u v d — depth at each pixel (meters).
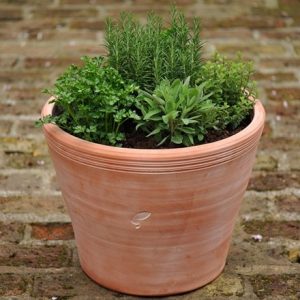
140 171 1.65
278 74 3.42
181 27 1.88
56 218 2.35
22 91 3.24
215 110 1.75
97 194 1.74
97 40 3.80
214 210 1.79
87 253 1.94
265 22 4.08
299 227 2.29
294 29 3.99
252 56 3.62
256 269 2.08
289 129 2.94
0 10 4.24
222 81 1.87
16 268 2.08
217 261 1.97
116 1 4.38
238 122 1.89
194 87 1.82
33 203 2.43
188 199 1.72
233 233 2.26
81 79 1.76
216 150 1.67
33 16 4.15
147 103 1.80
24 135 2.88
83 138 1.79
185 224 1.77
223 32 3.92
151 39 1.86
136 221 1.75
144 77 1.84
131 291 1.93
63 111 1.93
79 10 4.23
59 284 2.01
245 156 1.77
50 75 3.40
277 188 2.52
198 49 1.88
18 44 3.76
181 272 1.89
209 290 1.97
